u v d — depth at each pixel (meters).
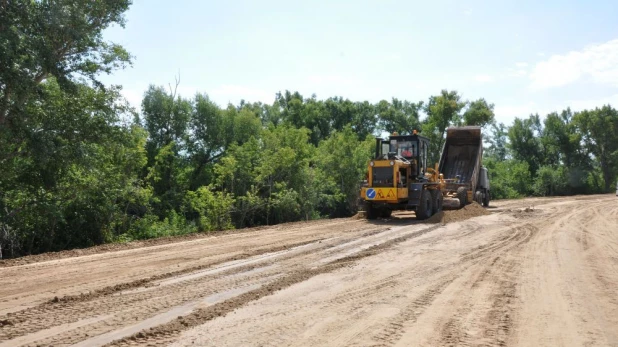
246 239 13.91
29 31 16.97
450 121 51.66
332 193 38.91
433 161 50.41
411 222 18.73
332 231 15.80
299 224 18.42
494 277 8.48
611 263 9.97
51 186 20.66
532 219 19.56
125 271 9.16
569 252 11.33
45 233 23.98
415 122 64.12
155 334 5.35
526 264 9.76
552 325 5.68
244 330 5.49
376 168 19.38
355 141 40.66
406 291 7.45
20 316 6.11
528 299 6.93
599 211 24.36
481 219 19.58
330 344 5.02
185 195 32.94
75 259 10.63
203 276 8.62
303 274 8.77
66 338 5.25
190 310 6.38
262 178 33.38
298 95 68.12
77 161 19.91
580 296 7.12
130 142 23.20
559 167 69.62
